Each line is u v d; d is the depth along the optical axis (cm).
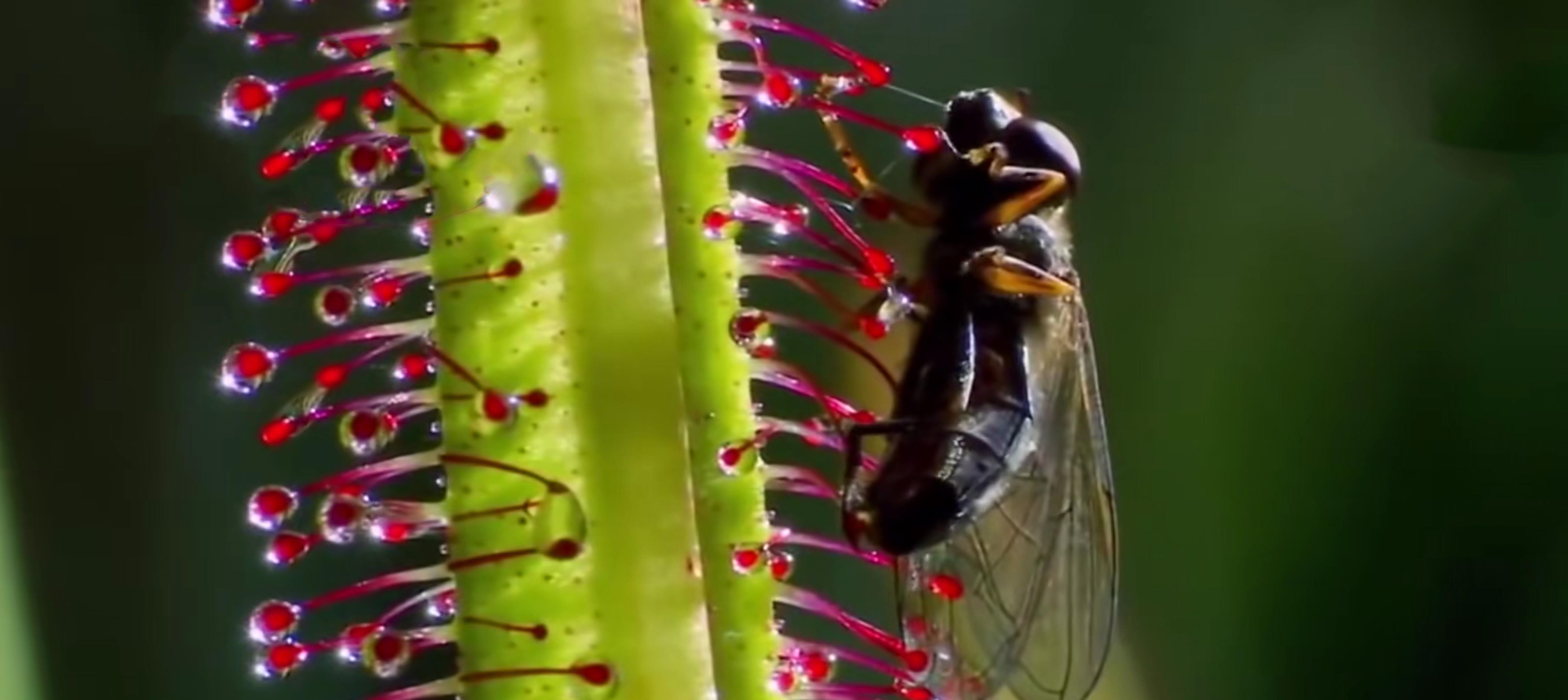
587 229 7
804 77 8
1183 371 10
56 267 10
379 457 8
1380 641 10
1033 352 9
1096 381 9
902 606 8
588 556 7
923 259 9
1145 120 10
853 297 9
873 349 9
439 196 7
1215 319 10
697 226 7
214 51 10
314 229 7
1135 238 10
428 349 7
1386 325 10
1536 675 10
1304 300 10
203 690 9
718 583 7
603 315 7
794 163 7
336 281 9
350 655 7
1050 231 9
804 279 8
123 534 9
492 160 7
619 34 7
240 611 9
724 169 7
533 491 7
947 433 8
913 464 8
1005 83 10
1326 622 10
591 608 7
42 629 9
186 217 10
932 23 10
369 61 7
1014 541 8
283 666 7
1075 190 9
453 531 7
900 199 9
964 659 8
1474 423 10
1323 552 10
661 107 7
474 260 7
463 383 7
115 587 9
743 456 7
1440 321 10
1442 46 10
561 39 7
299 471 10
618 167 7
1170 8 10
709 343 7
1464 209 10
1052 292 9
